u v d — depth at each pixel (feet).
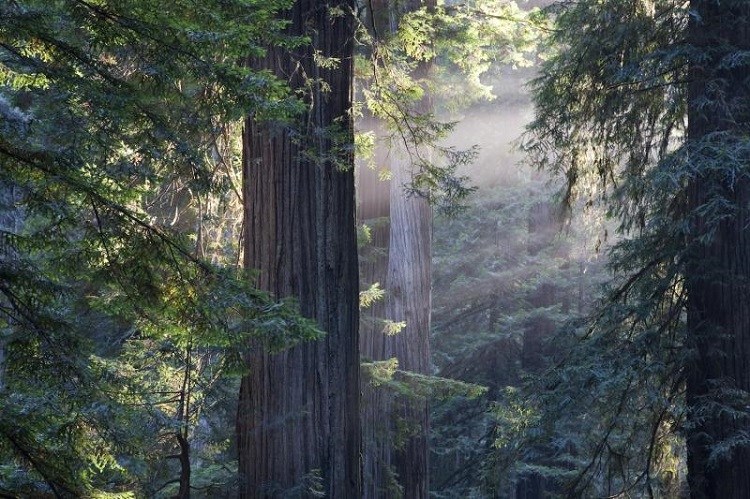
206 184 20.71
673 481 37.70
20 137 18.62
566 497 37.55
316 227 30.14
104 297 23.50
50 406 18.35
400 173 50.75
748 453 31.50
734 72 32.71
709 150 31.30
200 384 26.76
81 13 18.52
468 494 80.59
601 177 38.52
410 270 51.13
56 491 17.72
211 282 20.90
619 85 34.83
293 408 29.14
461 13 44.39
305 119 29.99
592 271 85.46
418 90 34.32
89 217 21.40
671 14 34.65
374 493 46.09
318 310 29.99
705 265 32.48
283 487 28.73
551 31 39.52
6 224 27.91
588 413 36.88
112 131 19.17
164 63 19.06
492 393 86.43
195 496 31.35
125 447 19.39
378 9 44.52
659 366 33.24
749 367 32.14
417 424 49.47
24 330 18.25
